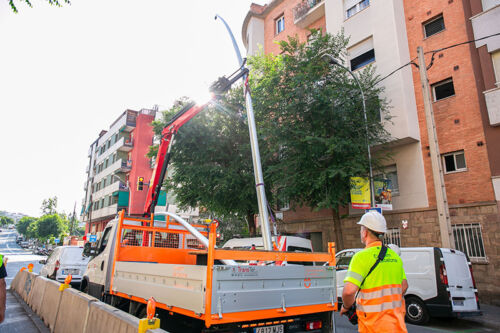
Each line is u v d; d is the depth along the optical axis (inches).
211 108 612.7
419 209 513.3
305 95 481.7
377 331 98.3
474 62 486.0
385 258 106.0
